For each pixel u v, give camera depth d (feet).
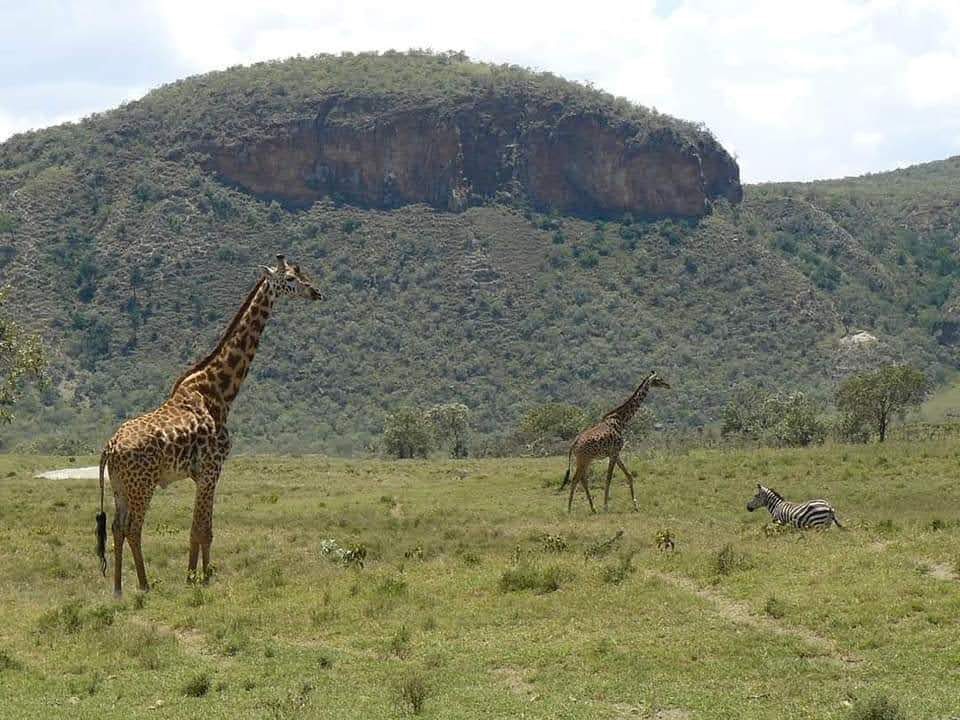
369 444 391.24
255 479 141.59
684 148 591.37
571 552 66.95
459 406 320.09
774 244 590.14
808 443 245.04
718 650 41.93
